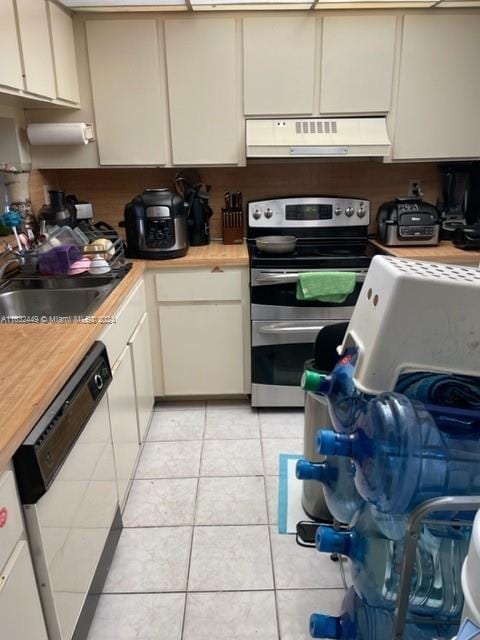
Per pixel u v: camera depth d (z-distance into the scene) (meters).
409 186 3.05
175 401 2.95
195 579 1.71
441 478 0.98
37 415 1.08
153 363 2.77
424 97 2.62
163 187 3.03
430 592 1.06
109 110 2.63
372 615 1.20
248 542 1.87
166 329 2.70
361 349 1.13
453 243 2.80
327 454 1.07
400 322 1.04
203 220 2.89
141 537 1.90
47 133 2.54
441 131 2.68
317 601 1.63
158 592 1.66
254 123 2.65
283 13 2.49
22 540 1.03
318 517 1.95
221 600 1.63
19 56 1.92
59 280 2.14
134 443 2.18
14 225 2.24
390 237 2.75
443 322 1.03
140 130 2.66
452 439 1.03
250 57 2.55
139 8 2.43
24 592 1.02
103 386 1.52
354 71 2.57
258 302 2.60
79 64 2.57
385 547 1.11
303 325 2.63
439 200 3.07
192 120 2.65
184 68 2.57
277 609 1.60
